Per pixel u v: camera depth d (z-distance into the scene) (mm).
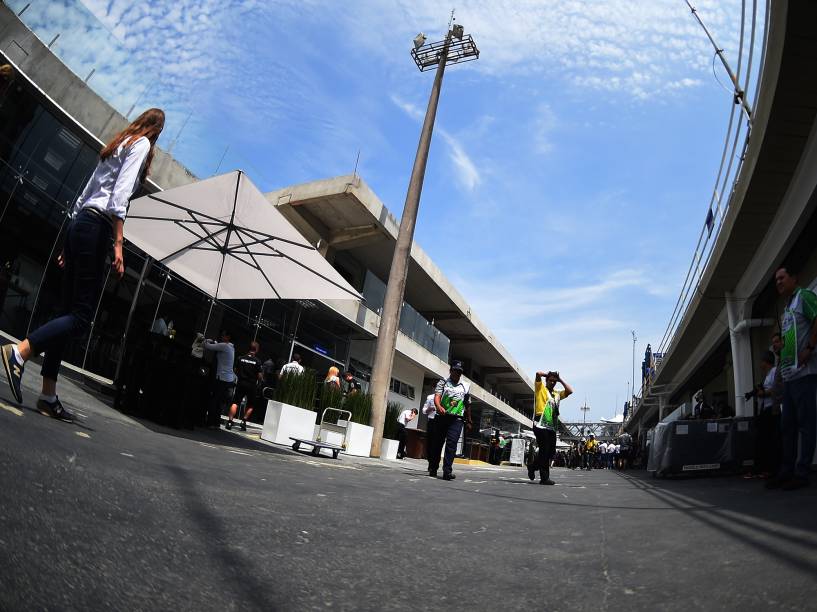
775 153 9320
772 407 7902
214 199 7172
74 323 3480
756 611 1431
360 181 18141
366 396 11086
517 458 27938
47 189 10781
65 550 1255
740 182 10469
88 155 11500
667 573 1903
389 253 22906
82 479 1971
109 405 6605
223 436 7367
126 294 11961
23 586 1014
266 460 5172
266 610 1229
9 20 9578
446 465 7652
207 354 14117
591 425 64625
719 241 12602
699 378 24141
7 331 10211
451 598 1530
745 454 10172
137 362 6688
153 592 1179
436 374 29016
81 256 3549
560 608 1493
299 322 18625
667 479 9805
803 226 10234
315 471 5051
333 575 1594
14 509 1405
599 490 6809
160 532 1628
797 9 6953
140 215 7785
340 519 2551
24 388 4496
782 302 13117
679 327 19672
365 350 22844
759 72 8305
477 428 38344
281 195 18828
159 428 5898
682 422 10078
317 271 7953
